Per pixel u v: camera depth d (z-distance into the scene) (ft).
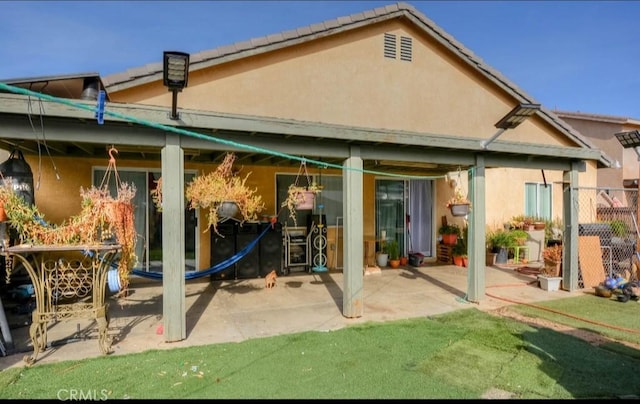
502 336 14.85
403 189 32.42
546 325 16.29
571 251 22.97
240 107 16.21
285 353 13.08
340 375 11.44
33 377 11.16
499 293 22.22
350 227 17.30
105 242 13.39
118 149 18.71
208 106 15.71
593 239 24.66
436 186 33.19
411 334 15.01
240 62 16.26
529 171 36.32
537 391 10.59
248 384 10.84
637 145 22.34
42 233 12.69
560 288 23.25
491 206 34.40
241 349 13.43
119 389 10.48
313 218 27.96
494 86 22.12
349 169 17.43
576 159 23.31
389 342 14.14
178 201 14.46
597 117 44.68
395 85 19.49
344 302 17.44
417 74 20.08
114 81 14.16
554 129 23.68
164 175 14.26
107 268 13.16
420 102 20.08
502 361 12.53
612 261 25.81
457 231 32.27
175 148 14.37
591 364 12.37
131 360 12.44
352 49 18.54
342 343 14.02
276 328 15.80
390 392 10.45
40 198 21.65
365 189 29.96
